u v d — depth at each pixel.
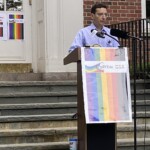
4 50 19.58
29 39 19.75
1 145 13.15
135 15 19.78
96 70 10.21
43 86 16.50
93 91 10.16
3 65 19.55
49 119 14.11
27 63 19.72
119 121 10.20
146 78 17.39
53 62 18.53
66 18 18.72
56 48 18.67
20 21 19.70
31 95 15.62
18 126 13.97
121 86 10.28
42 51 18.98
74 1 18.81
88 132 10.42
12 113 14.67
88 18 19.02
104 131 10.48
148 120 14.84
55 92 15.87
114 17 19.52
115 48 10.31
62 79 18.03
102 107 10.15
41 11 19.03
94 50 10.23
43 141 13.59
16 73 18.03
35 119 14.02
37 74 18.09
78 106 10.92
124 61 10.34
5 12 19.58
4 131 13.43
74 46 10.93
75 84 16.72
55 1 18.70
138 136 14.21
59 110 15.00
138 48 18.14
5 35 19.56
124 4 19.62
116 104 10.23
